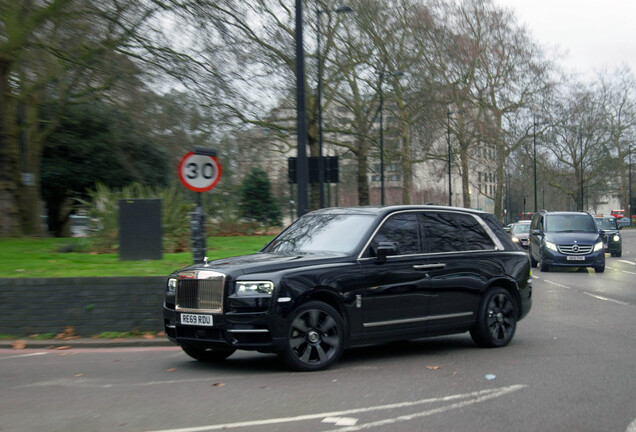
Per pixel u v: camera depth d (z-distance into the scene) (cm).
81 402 612
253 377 721
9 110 1805
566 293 1709
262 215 3488
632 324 1149
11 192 1781
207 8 1961
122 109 2508
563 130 6806
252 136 3384
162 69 2055
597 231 2480
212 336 739
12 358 874
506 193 10219
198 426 525
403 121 4156
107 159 3083
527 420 541
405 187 4838
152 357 875
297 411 569
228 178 3628
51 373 761
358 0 3441
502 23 5525
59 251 1490
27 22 1766
